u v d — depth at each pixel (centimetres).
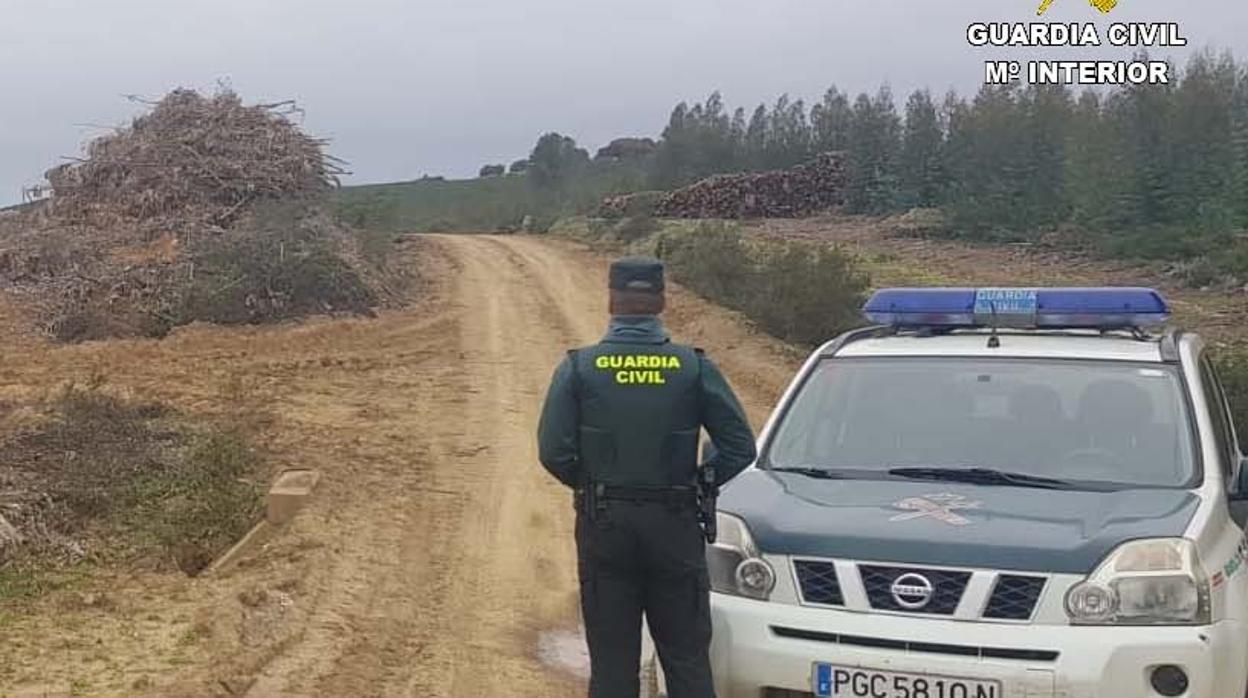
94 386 1605
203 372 1875
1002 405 572
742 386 1811
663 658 489
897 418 579
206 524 984
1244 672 460
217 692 646
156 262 2625
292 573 864
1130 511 486
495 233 5991
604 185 8619
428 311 2692
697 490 486
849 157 5906
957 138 5369
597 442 481
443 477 1222
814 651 458
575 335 2395
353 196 4075
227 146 3306
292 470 1184
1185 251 3431
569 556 966
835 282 2311
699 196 5725
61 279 2580
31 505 965
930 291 634
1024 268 3519
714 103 7831
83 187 3241
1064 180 4462
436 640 765
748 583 480
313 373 1900
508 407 1659
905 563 458
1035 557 450
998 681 436
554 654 755
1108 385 567
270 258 2589
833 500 512
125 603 795
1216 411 592
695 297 2708
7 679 654
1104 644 435
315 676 684
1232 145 3934
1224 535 493
